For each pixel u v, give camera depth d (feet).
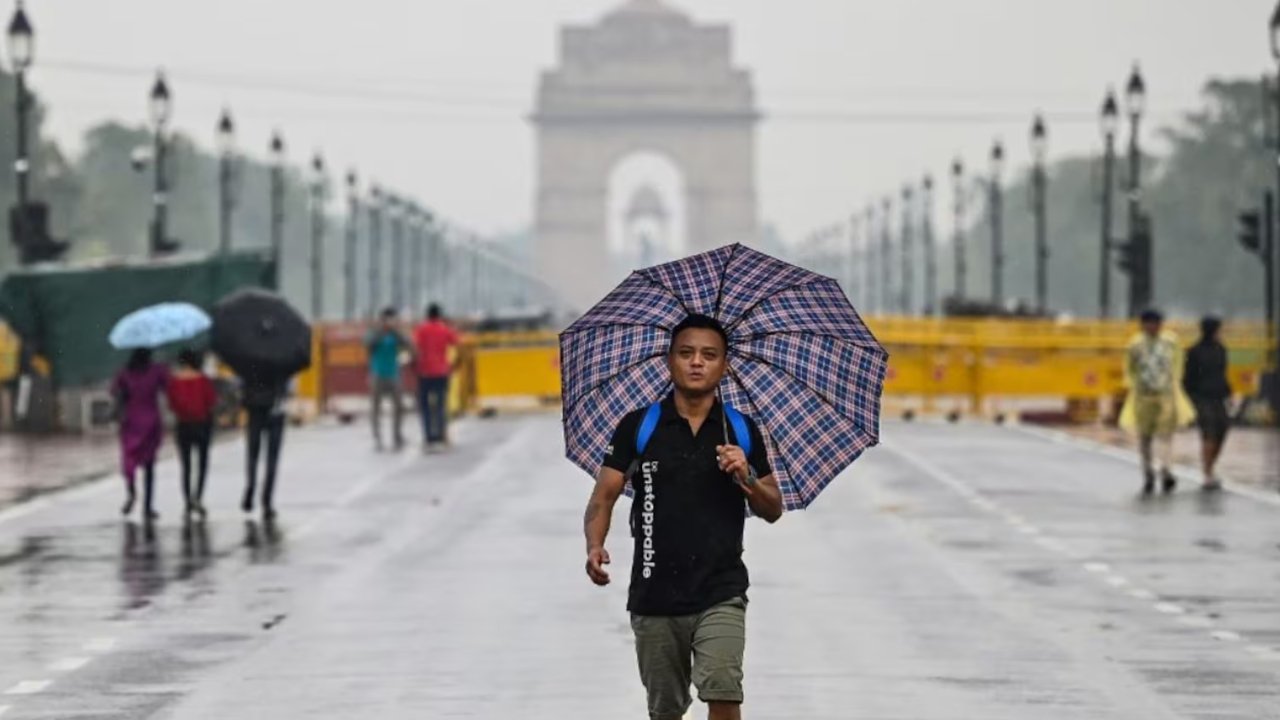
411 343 290.35
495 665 114.11
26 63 354.54
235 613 134.10
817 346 77.87
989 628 126.52
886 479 234.58
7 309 330.34
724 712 75.97
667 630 76.38
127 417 193.06
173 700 104.99
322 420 371.76
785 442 77.77
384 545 171.73
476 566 157.17
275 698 105.29
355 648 120.06
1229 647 119.75
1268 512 196.85
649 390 77.77
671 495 76.33
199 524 189.47
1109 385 369.09
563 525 186.70
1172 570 154.10
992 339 373.20
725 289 77.87
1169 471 218.59
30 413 331.57
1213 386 219.82
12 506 207.10
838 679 109.60
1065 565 157.07
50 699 105.29
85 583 149.07
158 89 410.11
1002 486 225.35
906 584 146.41
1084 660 115.34
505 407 403.34
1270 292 358.02
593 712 101.40
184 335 198.39
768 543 171.53
